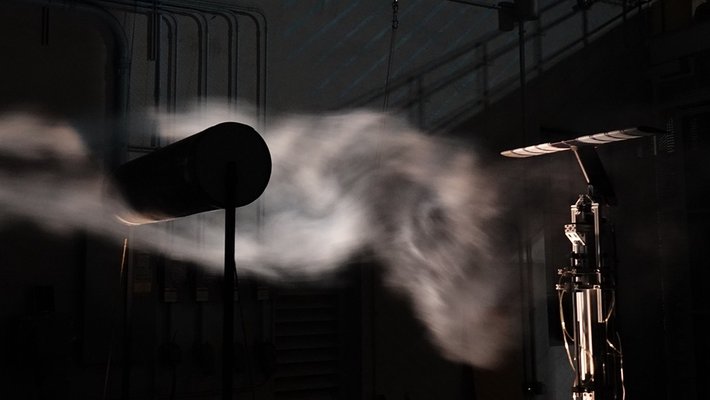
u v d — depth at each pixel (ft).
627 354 27.30
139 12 19.67
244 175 14.23
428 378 23.07
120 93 19.13
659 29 28.63
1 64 18.03
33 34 18.44
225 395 13.60
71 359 18.16
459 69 24.62
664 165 28.58
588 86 27.22
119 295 18.78
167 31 20.08
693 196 27.73
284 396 21.67
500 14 25.62
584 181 27.04
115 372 18.67
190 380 19.53
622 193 27.94
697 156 27.68
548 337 25.34
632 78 28.30
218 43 20.72
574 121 26.78
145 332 18.98
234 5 20.95
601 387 20.68
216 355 19.94
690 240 27.76
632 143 28.43
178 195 14.65
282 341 21.77
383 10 23.47
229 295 13.78
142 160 16.29
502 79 25.41
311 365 22.16
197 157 13.79
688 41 27.22
